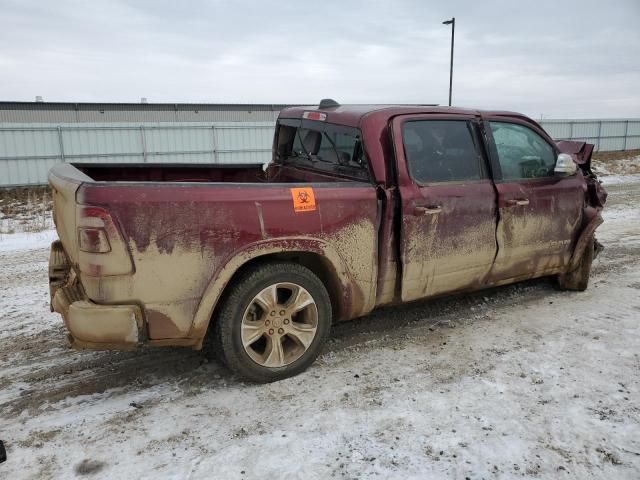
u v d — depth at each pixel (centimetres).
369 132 375
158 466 266
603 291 532
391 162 378
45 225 1078
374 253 373
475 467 263
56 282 362
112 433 295
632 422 300
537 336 421
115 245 288
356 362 380
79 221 287
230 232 316
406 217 377
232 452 276
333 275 362
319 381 352
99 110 3950
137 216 292
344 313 376
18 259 761
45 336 443
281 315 346
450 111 418
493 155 431
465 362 378
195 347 332
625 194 1330
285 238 333
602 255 679
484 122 432
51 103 3794
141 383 354
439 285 413
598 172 2095
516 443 282
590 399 325
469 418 305
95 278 290
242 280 330
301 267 348
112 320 295
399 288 392
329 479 255
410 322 454
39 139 2012
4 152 1961
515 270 459
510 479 255
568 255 495
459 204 404
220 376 362
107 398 335
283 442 284
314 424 301
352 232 360
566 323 448
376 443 283
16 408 324
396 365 374
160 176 500
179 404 326
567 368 366
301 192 340
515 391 335
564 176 478
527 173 458
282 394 336
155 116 4159
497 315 468
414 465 265
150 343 312
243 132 2384
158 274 301
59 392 344
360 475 257
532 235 458
